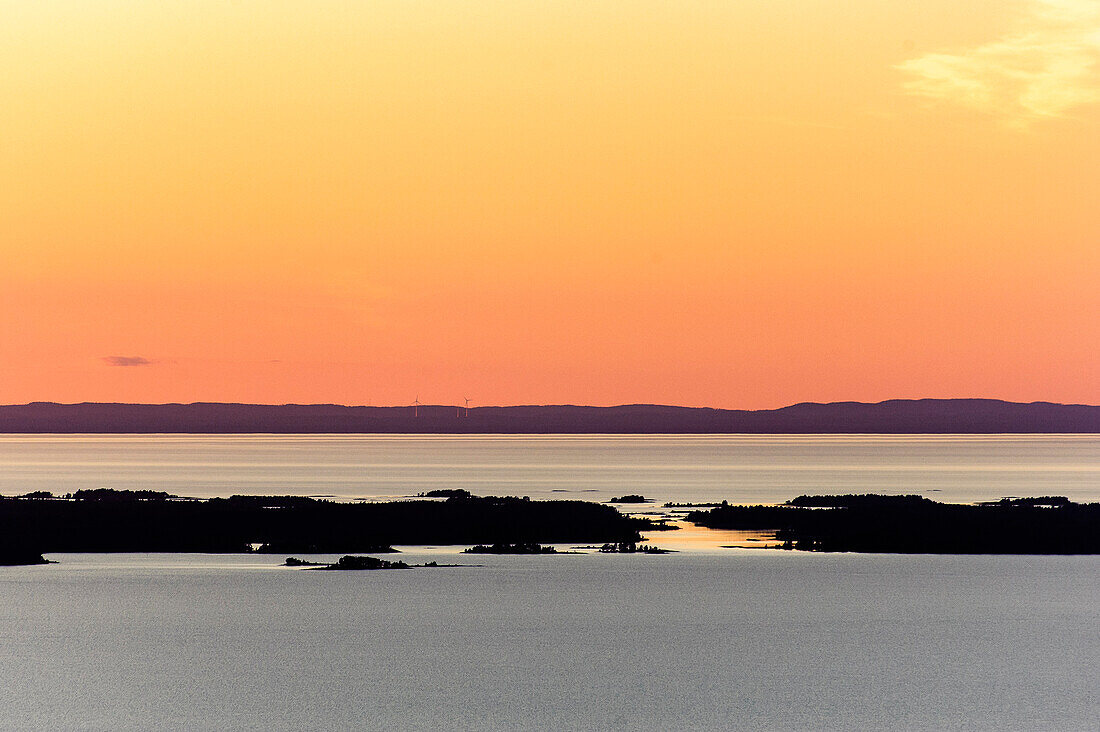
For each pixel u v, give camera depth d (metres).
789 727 184.50
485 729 183.38
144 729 183.38
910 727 184.38
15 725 185.25
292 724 185.62
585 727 184.25
